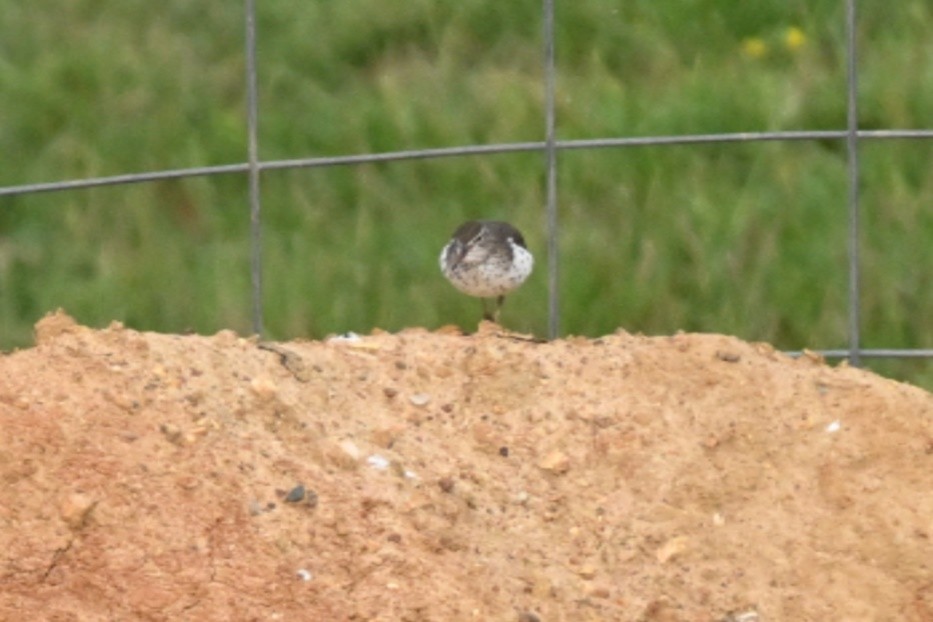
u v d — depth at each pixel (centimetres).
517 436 3102
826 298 4459
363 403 3106
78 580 2656
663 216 4622
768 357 3312
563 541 2928
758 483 3066
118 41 5219
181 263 4697
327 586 2711
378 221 4709
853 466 3095
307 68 5097
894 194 4647
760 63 4991
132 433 2866
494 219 4572
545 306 4450
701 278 4497
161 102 5059
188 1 5275
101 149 4966
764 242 4562
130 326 4588
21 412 2859
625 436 3106
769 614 2870
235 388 3019
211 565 2703
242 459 2875
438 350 3262
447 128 4872
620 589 2866
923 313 4472
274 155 4888
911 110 4809
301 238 4691
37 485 2758
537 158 4772
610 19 5119
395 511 2864
